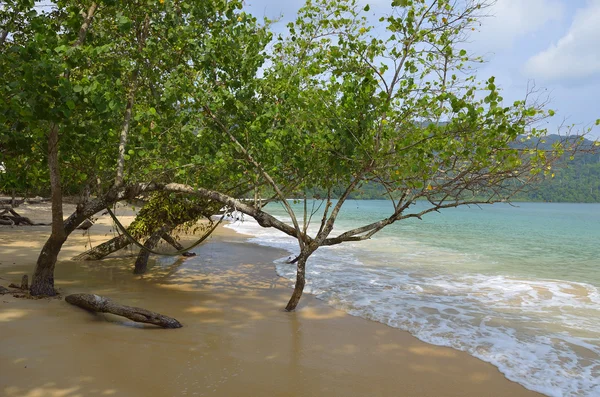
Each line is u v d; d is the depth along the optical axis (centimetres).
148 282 1056
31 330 625
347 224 3103
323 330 741
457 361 623
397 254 1695
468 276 1269
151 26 823
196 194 813
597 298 1007
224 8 796
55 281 985
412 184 664
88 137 672
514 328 779
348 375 557
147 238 1280
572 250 1891
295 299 855
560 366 612
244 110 805
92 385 474
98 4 735
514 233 2645
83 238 1767
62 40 673
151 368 531
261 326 748
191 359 572
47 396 443
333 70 777
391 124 700
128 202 930
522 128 636
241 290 1027
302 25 954
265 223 826
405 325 787
